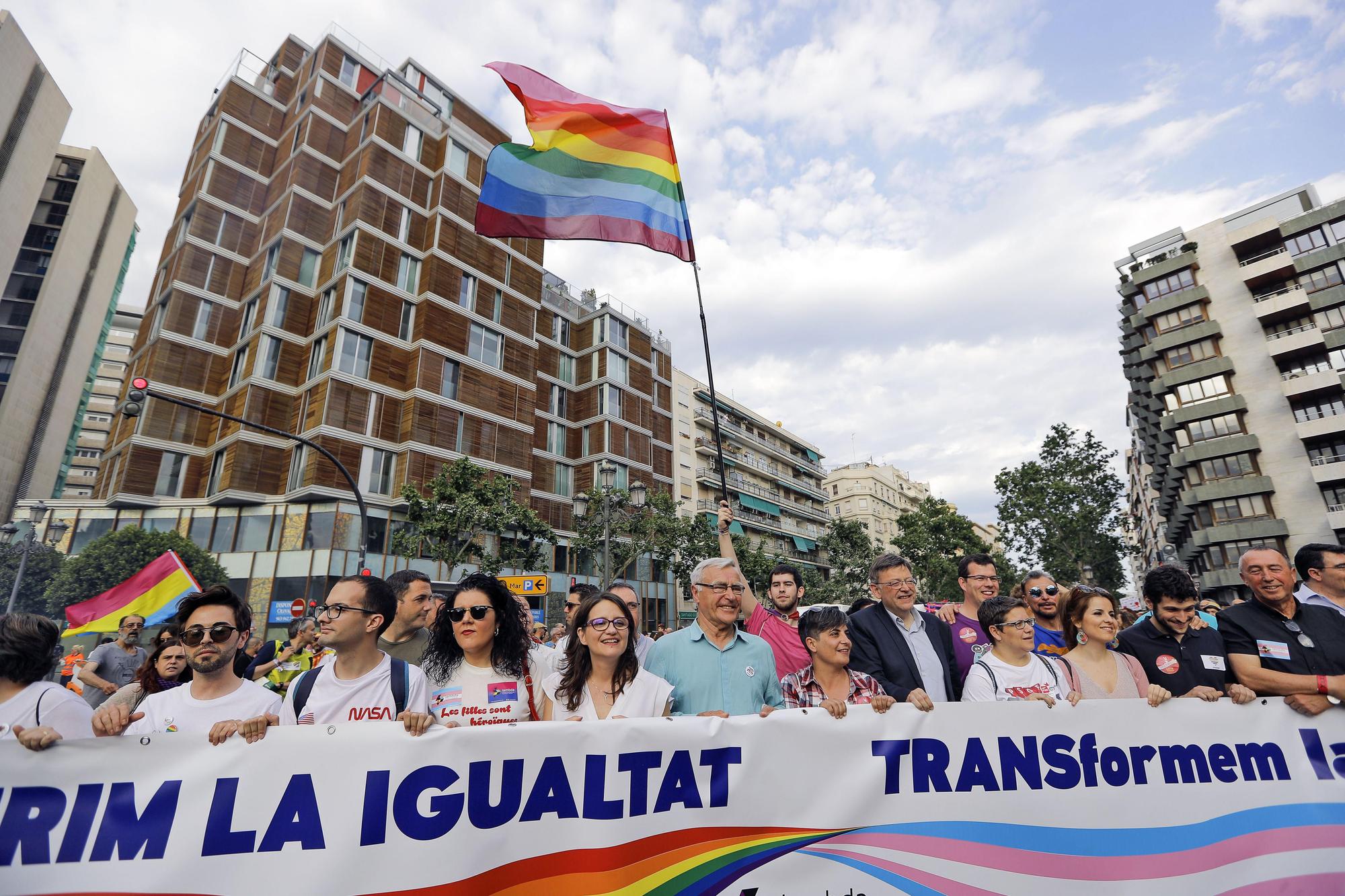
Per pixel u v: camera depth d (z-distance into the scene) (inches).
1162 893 107.4
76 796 81.2
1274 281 1227.9
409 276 1237.7
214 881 81.7
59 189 2171.5
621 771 97.8
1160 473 1568.7
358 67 1382.9
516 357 1375.5
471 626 122.6
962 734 111.5
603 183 259.6
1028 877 105.3
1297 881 111.5
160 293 1262.3
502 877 89.5
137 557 916.6
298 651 250.7
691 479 1918.1
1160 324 1344.7
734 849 98.1
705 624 137.4
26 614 96.6
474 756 93.3
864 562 1765.5
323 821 86.3
